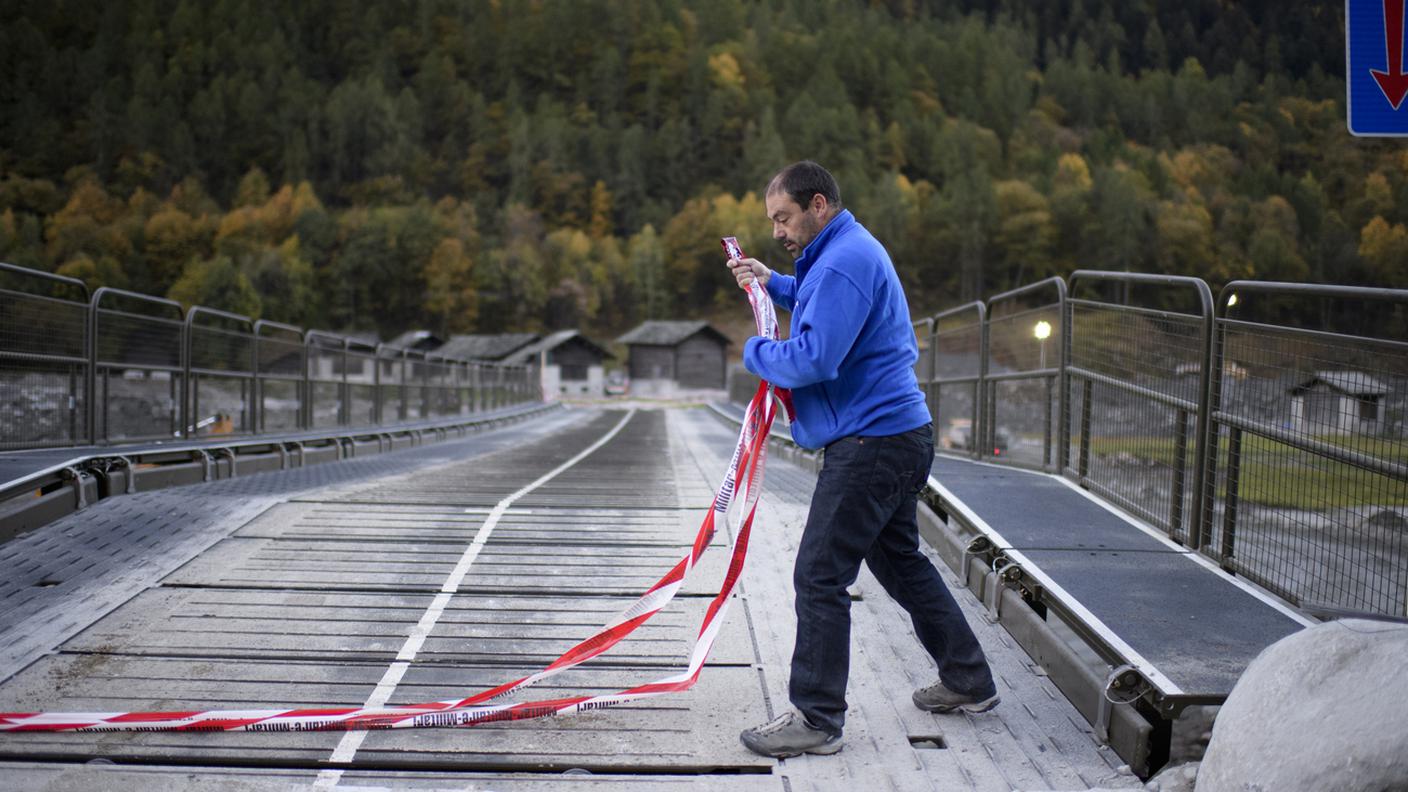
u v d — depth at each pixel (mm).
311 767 2734
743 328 125938
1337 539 3289
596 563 4770
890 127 173000
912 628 4012
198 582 4320
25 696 3129
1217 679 2693
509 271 123688
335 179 163375
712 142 174000
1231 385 3977
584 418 40094
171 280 129250
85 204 138625
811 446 2957
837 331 2695
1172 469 4418
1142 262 127562
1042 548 4086
